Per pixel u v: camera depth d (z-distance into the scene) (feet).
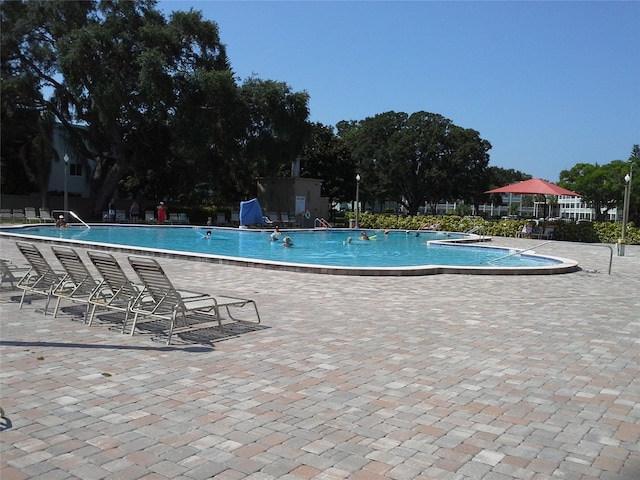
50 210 129.70
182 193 150.20
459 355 21.61
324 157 183.52
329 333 24.94
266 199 146.30
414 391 17.30
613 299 36.01
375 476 11.83
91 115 125.18
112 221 121.19
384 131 224.33
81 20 120.98
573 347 23.20
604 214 229.45
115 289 25.84
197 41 130.41
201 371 18.92
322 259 64.95
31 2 117.08
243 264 49.75
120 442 13.25
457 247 80.74
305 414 15.23
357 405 15.99
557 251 78.54
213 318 27.53
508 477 11.92
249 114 127.75
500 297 35.91
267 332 24.91
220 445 13.19
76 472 11.74
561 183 226.38
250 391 17.01
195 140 119.85
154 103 115.55
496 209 396.78
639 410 16.02
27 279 32.45
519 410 15.87
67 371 18.65
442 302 33.60
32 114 122.42
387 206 332.80
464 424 14.76
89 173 135.64
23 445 13.01
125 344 22.26
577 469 12.34
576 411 15.87
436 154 214.69
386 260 64.80
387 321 27.84
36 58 117.91
